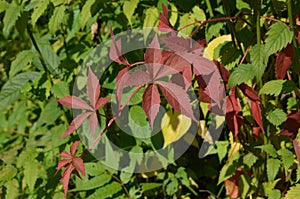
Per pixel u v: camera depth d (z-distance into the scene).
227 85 1.24
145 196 1.61
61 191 1.53
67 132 1.24
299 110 1.26
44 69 1.55
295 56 1.21
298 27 1.23
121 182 1.51
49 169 1.51
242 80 1.19
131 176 1.55
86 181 1.48
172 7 1.43
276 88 1.21
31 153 1.51
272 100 1.37
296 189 1.26
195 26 1.39
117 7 1.54
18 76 1.57
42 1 1.42
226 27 1.41
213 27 1.28
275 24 1.16
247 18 1.32
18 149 1.71
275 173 1.29
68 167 1.23
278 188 1.42
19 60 1.49
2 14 1.51
